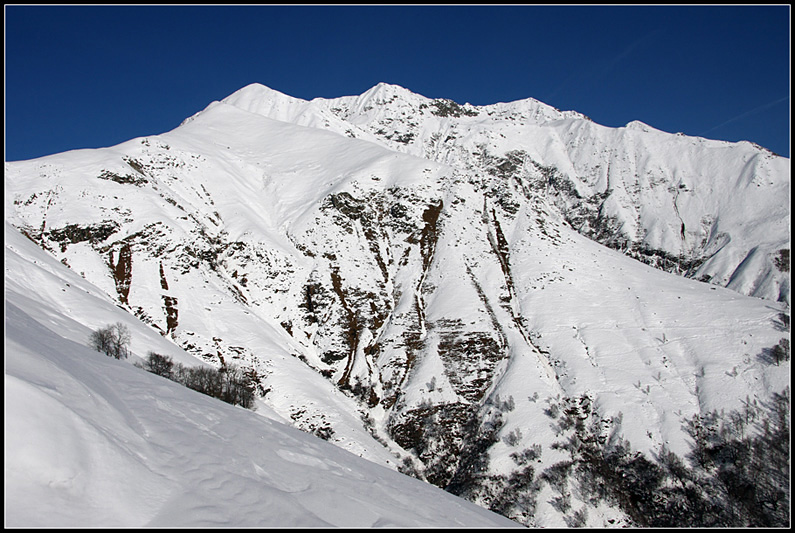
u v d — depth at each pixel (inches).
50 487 384.8
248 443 659.4
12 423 400.2
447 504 756.0
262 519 456.1
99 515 384.2
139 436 532.7
